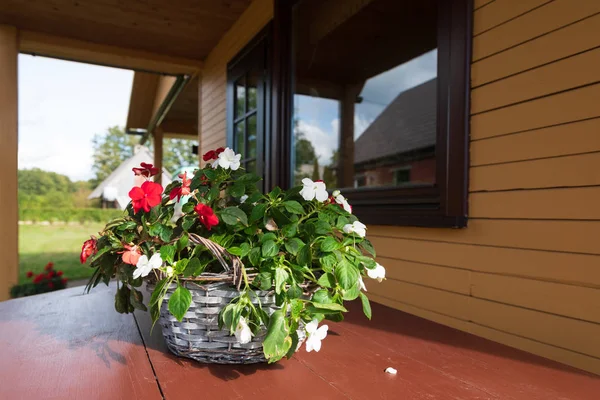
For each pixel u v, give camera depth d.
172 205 0.79
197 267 0.67
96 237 0.79
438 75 1.59
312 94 3.76
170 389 0.67
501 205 1.35
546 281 1.21
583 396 0.68
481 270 1.42
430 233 1.64
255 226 0.76
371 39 3.29
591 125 1.11
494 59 1.37
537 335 1.23
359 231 0.75
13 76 3.37
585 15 1.13
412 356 0.86
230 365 0.77
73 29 3.52
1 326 1.04
